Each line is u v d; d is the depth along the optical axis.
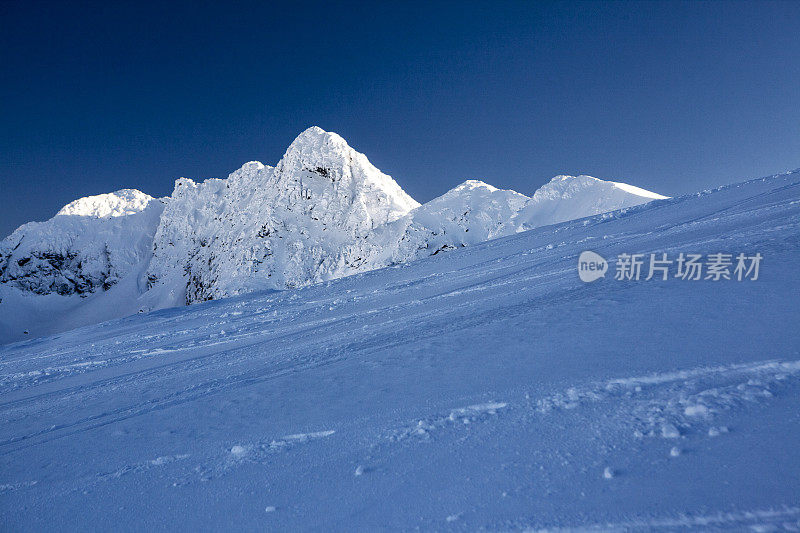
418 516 2.71
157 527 3.19
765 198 17.47
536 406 4.09
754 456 2.68
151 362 14.03
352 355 8.49
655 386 4.06
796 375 3.72
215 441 4.99
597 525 2.32
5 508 4.09
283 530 2.84
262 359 10.65
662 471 2.70
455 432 3.86
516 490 2.79
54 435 6.88
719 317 5.71
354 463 3.65
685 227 16.33
